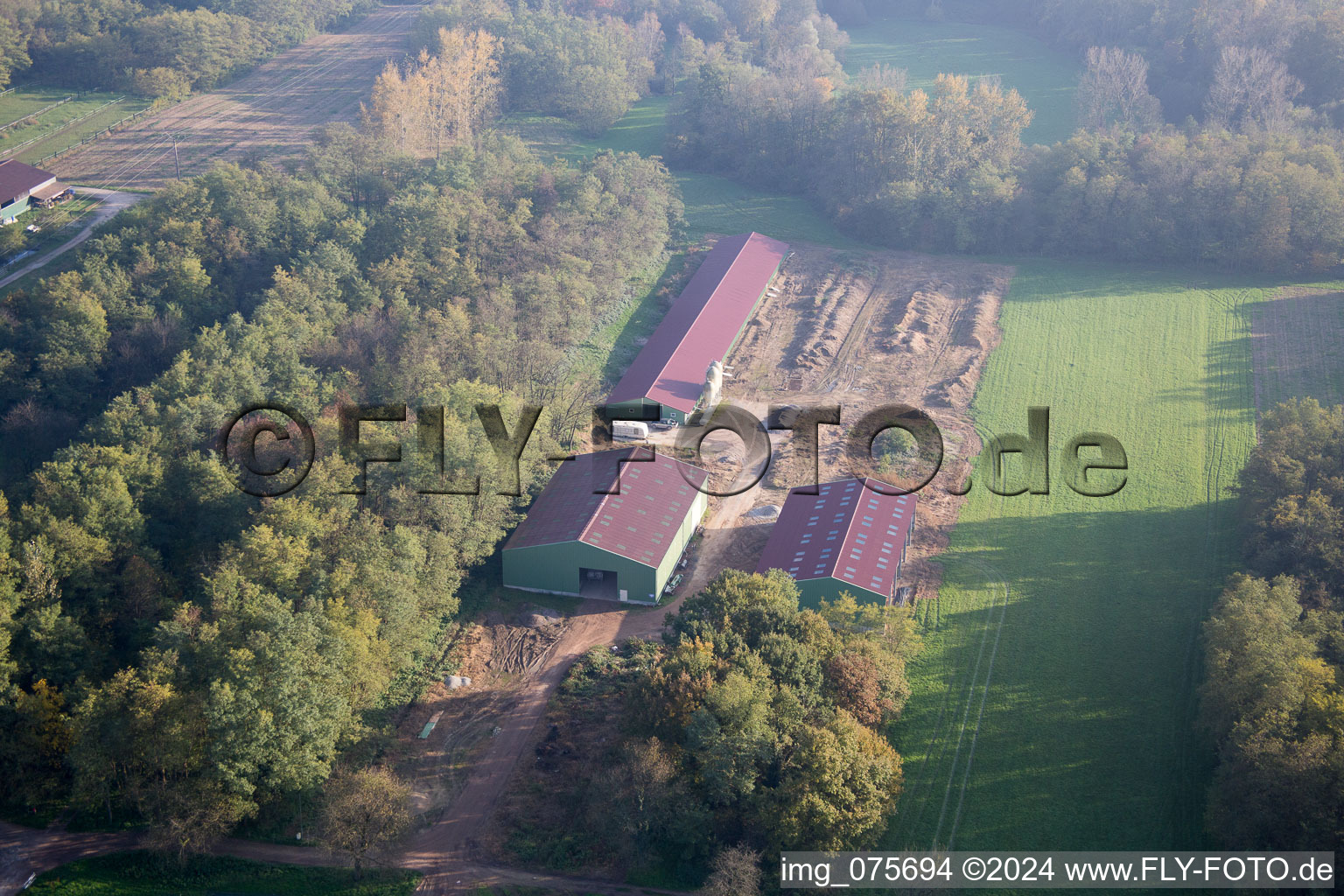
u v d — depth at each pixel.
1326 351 164.25
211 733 83.75
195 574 106.50
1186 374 161.88
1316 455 119.06
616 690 104.50
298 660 85.62
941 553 125.50
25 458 129.88
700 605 98.75
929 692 104.31
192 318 148.88
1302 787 78.19
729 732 84.44
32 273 163.88
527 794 92.94
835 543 116.69
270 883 83.25
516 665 108.75
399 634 101.38
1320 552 107.44
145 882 82.75
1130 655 108.44
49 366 134.88
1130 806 91.38
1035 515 132.25
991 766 95.75
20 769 86.94
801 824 81.38
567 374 156.12
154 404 121.69
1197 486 136.12
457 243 167.50
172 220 161.00
